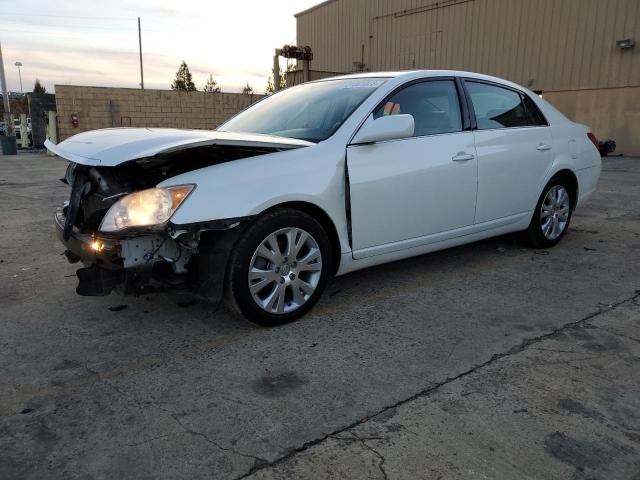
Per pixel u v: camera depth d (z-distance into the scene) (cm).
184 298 390
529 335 328
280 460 214
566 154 516
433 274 448
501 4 1912
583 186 546
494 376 278
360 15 2492
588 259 492
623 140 1667
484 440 225
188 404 254
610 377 277
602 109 1694
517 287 416
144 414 246
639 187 937
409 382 273
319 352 307
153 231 287
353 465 210
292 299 345
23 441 226
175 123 2047
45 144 388
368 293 403
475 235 447
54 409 250
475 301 386
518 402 254
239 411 248
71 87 1862
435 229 409
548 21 1786
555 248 531
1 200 837
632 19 1584
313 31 2809
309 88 445
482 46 1997
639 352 305
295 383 273
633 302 383
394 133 352
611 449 220
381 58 2427
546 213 514
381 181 365
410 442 224
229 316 359
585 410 247
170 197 288
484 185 436
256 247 317
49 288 418
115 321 352
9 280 438
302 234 335
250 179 311
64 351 310
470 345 315
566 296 396
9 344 319
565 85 1773
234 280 314
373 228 369
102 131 367
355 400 257
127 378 279
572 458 214
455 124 422
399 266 470
